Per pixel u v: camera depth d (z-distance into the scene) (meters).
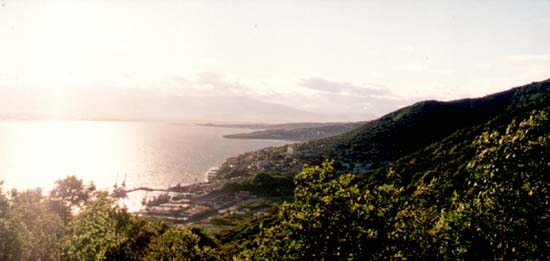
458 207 16.38
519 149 15.02
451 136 93.75
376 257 14.68
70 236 26.16
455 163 67.38
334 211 15.68
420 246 15.46
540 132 15.41
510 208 14.55
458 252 15.03
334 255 14.95
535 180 14.48
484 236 14.89
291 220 16.34
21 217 24.02
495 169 15.16
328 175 16.89
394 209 16.14
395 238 15.23
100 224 29.66
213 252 43.78
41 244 23.08
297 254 15.51
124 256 40.66
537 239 13.87
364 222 15.32
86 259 25.38
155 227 63.22
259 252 17.34
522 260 13.84
